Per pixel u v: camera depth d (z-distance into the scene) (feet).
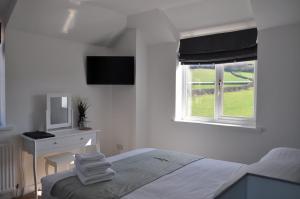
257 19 9.09
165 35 12.03
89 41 12.35
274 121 9.27
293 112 8.86
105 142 13.43
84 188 5.63
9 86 9.71
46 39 10.78
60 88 11.35
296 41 8.73
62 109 11.07
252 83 10.34
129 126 12.91
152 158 7.98
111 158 8.00
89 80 12.41
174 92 12.22
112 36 12.74
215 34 10.95
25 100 10.19
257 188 3.60
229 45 10.51
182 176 6.45
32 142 9.27
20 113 10.07
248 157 9.93
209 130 11.02
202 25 11.00
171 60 12.29
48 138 9.52
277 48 9.09
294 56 8.78
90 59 12.35
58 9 9.72
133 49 12.60
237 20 10.04
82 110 11.78
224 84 11.11
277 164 4.53
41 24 10.07
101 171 6.09
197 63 11.55
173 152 8.82
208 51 11.11
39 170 10.64
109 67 12.42
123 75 12.45
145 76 13.07
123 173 6.63
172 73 12.27
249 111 10.44
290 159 5.87
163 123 12.64
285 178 3.52
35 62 10.44
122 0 9.79
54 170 10.34
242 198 3.66
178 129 12.07
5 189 9.44
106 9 10.78
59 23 10.41
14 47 9.79
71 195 5.44
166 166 7.18
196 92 12.04
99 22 11.34
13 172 9.69
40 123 10.68
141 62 12.78
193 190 5.58
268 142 9.43
